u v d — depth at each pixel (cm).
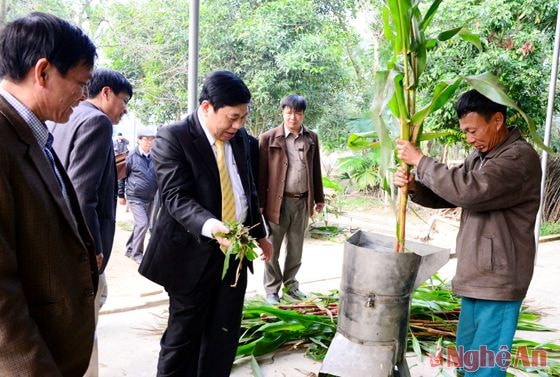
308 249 602
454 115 684
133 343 292
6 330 94
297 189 373
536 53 670
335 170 1070
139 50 867
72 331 117
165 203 191
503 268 198
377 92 199
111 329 312
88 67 115
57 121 116
